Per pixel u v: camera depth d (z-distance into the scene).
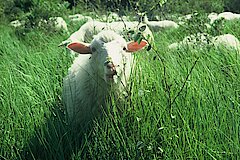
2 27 19.11
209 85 5.40
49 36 13.85
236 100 5.09
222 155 4.36
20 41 13.73
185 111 4.91
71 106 5.56
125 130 4.82
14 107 5.82
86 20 16.61
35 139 5.25
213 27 9.36
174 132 4.55
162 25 15.89
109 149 4.72
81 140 5.18
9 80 7.07
